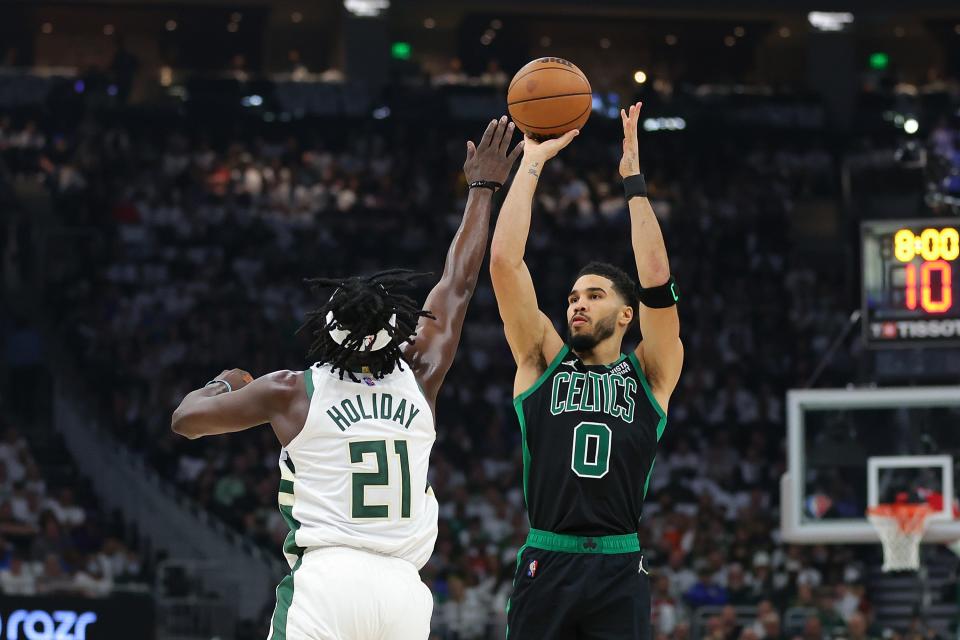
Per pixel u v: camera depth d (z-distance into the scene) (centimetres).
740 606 2389
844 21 4059
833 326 3441
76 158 3559
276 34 4138
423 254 3516
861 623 2272
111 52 4091
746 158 3825
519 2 3747
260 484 2727
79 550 2523
